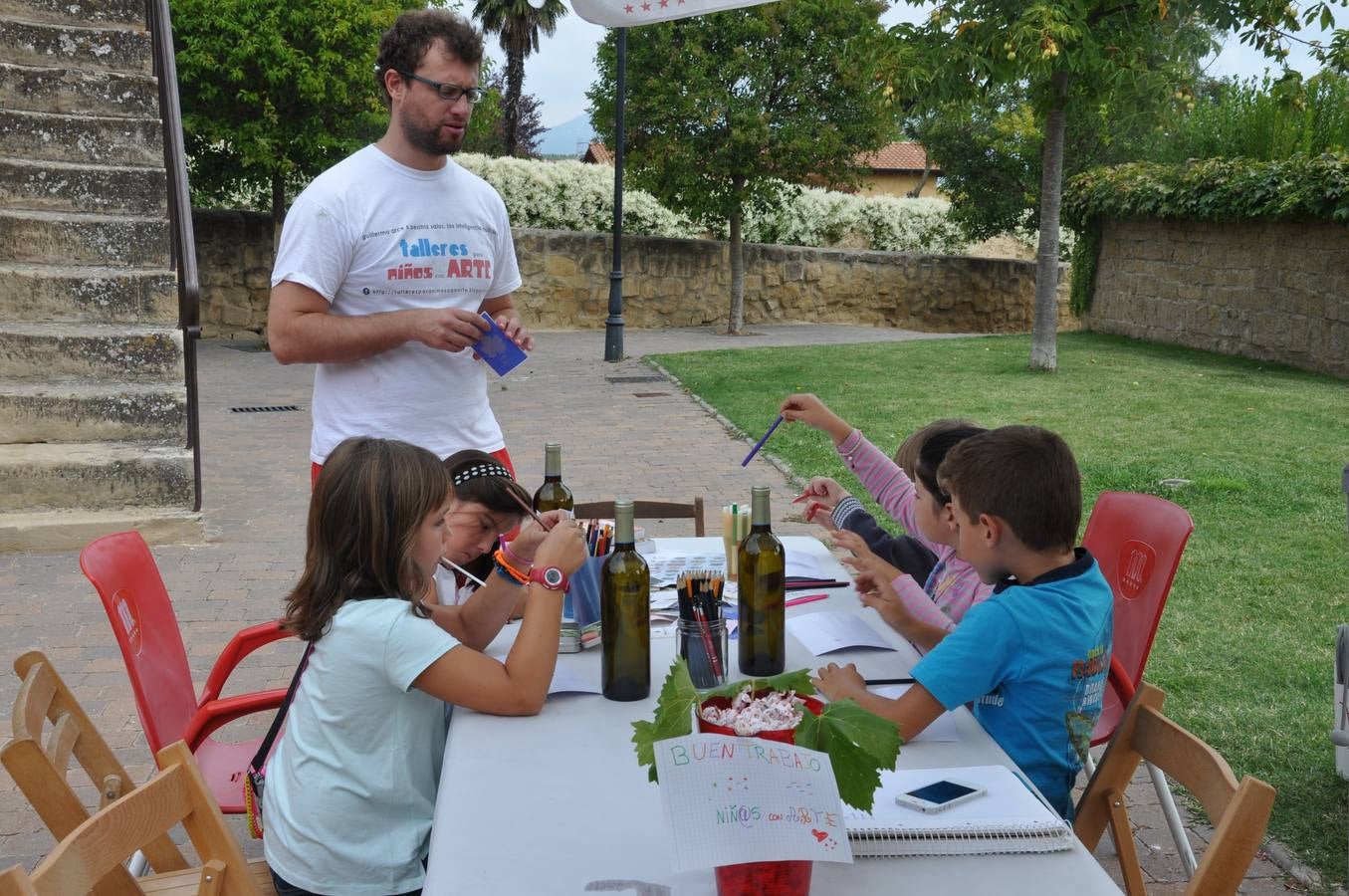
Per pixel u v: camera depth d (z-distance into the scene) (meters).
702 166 15.06
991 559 2.13
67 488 5.79
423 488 2.03
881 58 9.58
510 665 2.01
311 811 2.01
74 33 7.72
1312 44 8.78
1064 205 14.96
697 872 1.52
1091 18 9.38
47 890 1.43
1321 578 4.97
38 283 6.57
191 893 2.11
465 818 1.66
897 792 1.72
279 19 12.45
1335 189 10.39
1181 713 3.71
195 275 5.98
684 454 7.91
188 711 2.62
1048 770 2.04
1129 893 1.99
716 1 3.58
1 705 3.92
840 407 9.20
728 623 2.50
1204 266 12.70
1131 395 9.52
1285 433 7.91
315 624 2.00
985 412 8.85
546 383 11.20
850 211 19.62
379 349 2.94
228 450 8.17
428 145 2.98
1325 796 3.18
